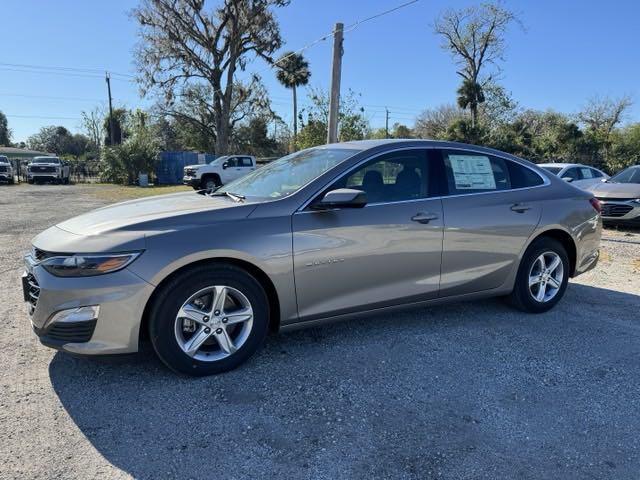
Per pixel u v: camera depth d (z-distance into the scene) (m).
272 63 38.31
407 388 3.22
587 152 43.19
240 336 3.39
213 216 3.28
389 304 3.87
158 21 35.47
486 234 4.21
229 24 36.84
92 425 2.74
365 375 3.38
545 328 4.32
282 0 36.44
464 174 4.25
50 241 3.14
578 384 3.33
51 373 3.34
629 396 3.19
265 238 3.31
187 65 37.47
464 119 39.25
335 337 4.02
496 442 2.67
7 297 5.07
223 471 2.39
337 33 14.73
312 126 26.77
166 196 4.27
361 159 3.80
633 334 4.23
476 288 4.29
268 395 3.09
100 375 3.31
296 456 2.51
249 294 3.33
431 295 4.05
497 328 4.29
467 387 3.25
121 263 2.97
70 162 37.66
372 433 2.72
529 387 3.27
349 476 2.37
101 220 3.32
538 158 40.25
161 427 2.74
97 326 2.96
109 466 2.40
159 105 40.56
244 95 40.69
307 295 3.51
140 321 3.04
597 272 6.54
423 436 2.71
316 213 3.52
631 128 52.94
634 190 10.08
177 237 3.11
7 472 2.33
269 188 3.87
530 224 4.46
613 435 2.76
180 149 54.12
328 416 2.88
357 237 3.62
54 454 2.48
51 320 2.97
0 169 30.48
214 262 3.23
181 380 3.25
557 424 2.86
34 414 2.84
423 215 3.90
